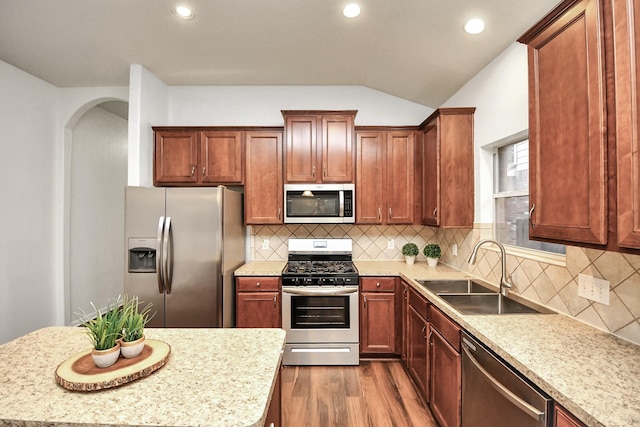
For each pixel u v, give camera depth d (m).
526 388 1.06
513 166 2.22
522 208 2.11
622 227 0.93
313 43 2.40
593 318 1.40
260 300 2.73
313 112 2.93
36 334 1.35
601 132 0.99
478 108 2.43
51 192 3.20
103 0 1.90
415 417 2.03
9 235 2.79
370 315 2.75
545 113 1.26
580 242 1.10
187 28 2.21
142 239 2.50
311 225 3.35
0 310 2.72
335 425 1.96
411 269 2.86
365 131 3.01
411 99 3.30
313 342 2.71
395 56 2.53
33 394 0.89
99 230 4.02
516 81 1.97
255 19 2.09
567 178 1.14
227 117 3.34
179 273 2.50
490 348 1.28
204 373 1.02
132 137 2.75
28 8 1.98
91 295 3.87
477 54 2.20
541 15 1.74
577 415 0.85
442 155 2.54
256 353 1.17
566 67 1.14
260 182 2.98
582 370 1.03
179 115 3.32
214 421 0.78
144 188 2.52
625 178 0.92
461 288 2.40
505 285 1.92
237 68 2.88
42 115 3.08
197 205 2.51
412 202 3.01
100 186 4.04
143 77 2.82
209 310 2.50
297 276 2.70
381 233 3.37
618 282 1.28
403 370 2.63
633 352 1.15
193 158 2.96
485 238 2.39
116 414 0.80
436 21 1.97
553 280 1.63
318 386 2.39
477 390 1.42
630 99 0.90
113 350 0.99
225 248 2.60
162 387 0.93
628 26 0.90
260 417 0.79
